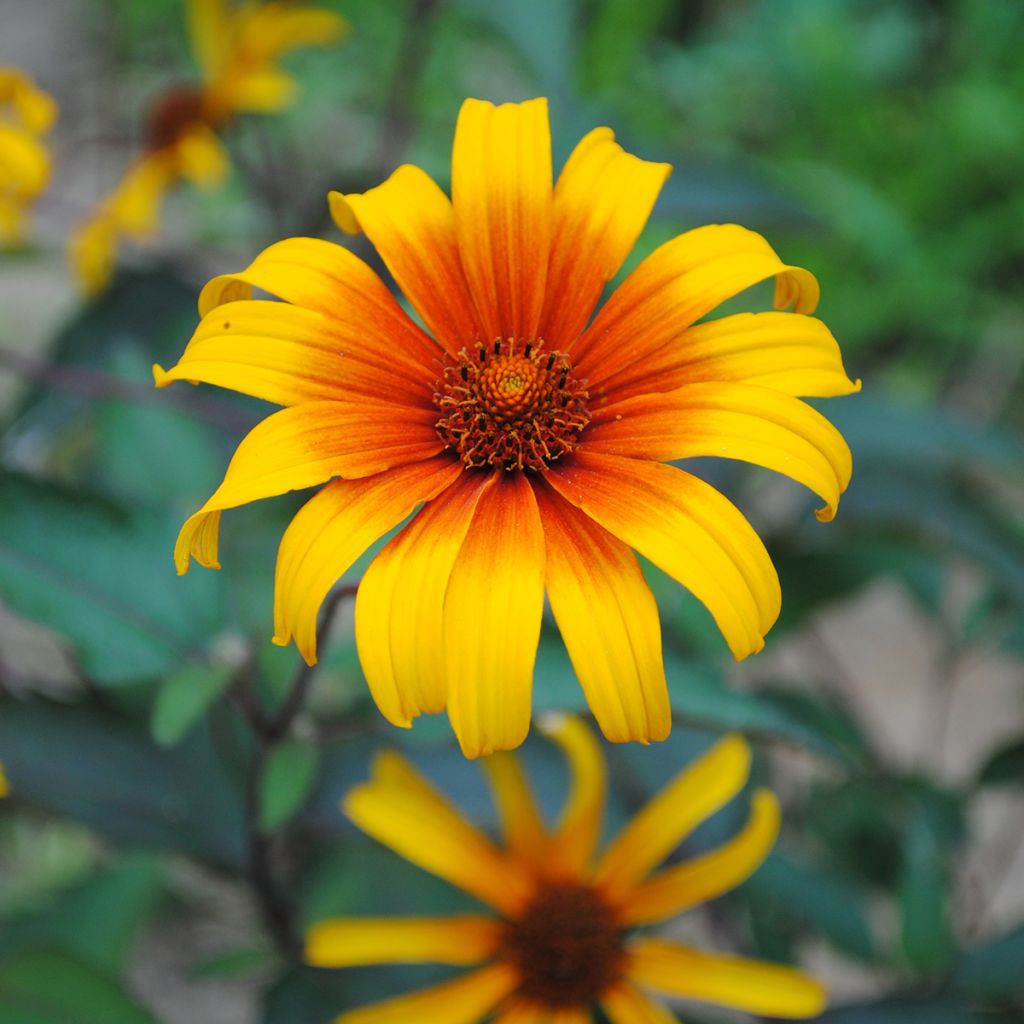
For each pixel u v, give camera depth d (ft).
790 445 0.85
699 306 0.89
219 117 1.44
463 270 0.91
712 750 1.12
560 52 1.42
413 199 0.91
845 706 1.32
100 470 1.26
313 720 1.07
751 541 0.84
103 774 1.08
